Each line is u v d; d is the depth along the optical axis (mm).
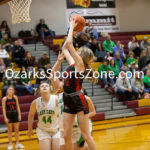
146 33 16078
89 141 2979
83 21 3061
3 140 7375
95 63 11625
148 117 9828
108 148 6105
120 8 15875
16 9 6168
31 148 6387
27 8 6180
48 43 12820
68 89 3053
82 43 10508
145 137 7004
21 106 8914
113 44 12594
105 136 7320
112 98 10039
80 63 2998
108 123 9078
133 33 15727
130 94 10461
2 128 8289
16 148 6465
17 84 9430
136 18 16172
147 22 16391
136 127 8344
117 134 7500
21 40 12648
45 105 4367
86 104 3076
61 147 4195
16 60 10703
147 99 10594
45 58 10273
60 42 13180
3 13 13398
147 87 10953
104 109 9969
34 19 14102
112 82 10852
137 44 13336
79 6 15062
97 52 11914
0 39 11797
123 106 10266
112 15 15664
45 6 14398
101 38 13883
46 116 4379
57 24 14586
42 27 13312
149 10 16469
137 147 6102
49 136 4387
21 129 8391
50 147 4340
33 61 10625
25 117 8688
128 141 6668
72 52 2994
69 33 2998
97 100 10266
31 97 9289
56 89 3453
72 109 3029
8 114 6512
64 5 14789
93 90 10648
